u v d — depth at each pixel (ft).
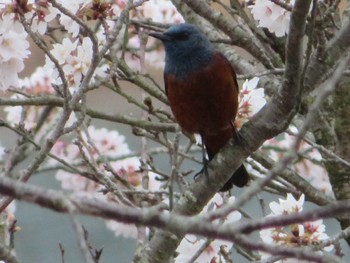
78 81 33.76
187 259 31.09
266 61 37.27
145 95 43.01
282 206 30.19
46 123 49.01
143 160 38.17
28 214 60.80
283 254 16.19
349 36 28.50
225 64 35.47
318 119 37.91
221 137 35.50
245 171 34.81
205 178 30.25
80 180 47.50
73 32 32.73
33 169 27.58
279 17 34.42
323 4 33.94
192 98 35.45
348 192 37.09
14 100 34.88
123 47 37.88
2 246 28.27
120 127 70.59
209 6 37.93
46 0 30.89
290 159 18.01
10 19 30.60
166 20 48.32
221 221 27.22
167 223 15.60
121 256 57.47
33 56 62.59
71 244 58.39
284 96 28.53
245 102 35.01
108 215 15.65
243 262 53.16
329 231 53.06
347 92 38.01
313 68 28.68
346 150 37.68
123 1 38.70
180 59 35.78
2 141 59.93
